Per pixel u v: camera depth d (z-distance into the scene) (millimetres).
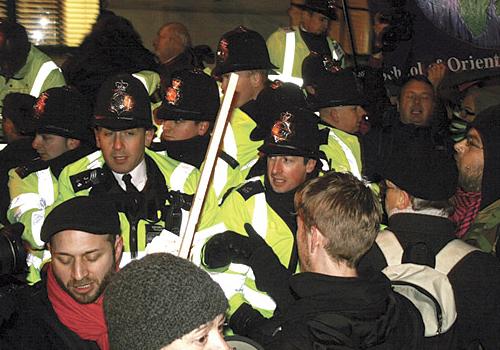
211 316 2115
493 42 6660
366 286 2783
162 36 6520
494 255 3582
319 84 5090
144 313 2066
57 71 6395
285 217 3893
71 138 4238
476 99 6648
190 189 3918
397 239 3365
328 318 2744
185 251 3047
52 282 3119
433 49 6727
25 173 4113
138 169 3859
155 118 4797
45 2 7328
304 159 3920
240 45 5082
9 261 2932
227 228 3906
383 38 6758
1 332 2979
